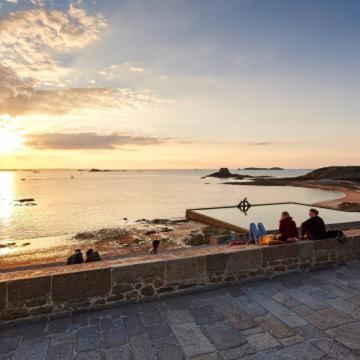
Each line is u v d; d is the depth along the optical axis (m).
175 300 5.68
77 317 5.08
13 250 21.50
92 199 60.28
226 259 6.26
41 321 4.96
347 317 4.91
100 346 4.25
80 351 4.14
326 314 5.02
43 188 94.88
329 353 4.00
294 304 5.41
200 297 5.79
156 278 5.71
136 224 31.30
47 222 34.59
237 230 19.88
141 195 68.44
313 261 7.12
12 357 4.03
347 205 34.41
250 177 188.75
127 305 5.49
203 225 26.56
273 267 6.70
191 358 3.95
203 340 4.35
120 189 88.69
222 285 6.22
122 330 4.66
